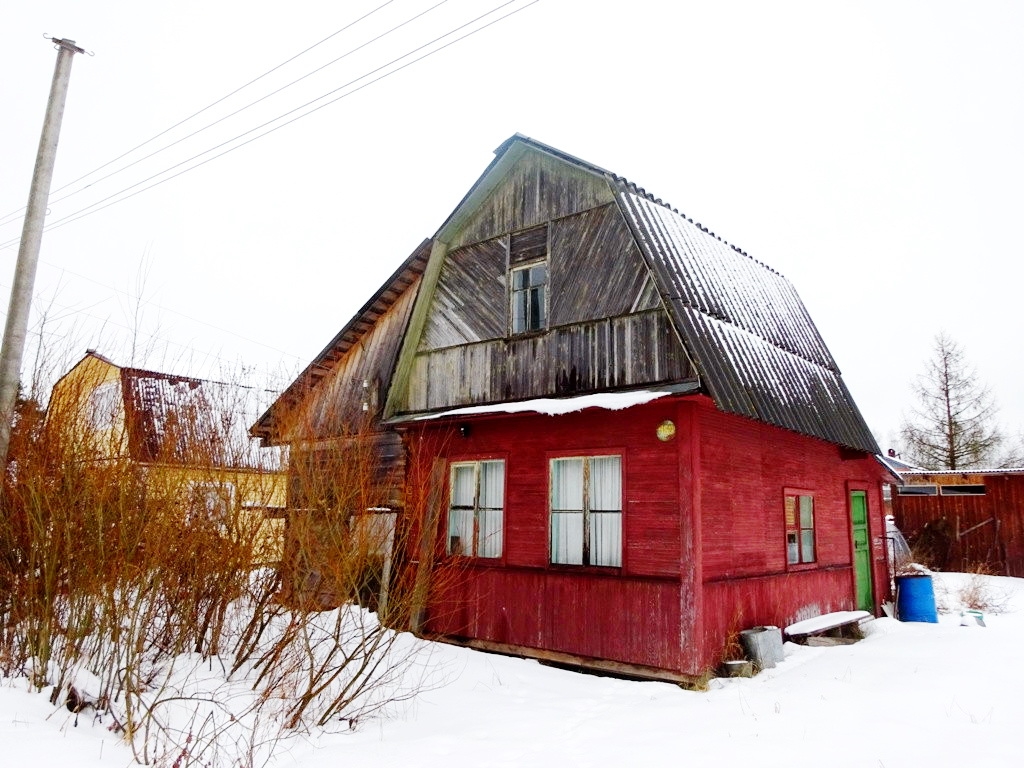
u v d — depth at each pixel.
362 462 8.34
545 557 10.09
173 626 7.64
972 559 22.44
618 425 9.66
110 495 6.65
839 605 12.51
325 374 15.18
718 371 8.78
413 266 13.73
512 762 5.81
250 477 7.91
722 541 9.38
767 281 13.38
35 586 6.67
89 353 8.25
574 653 9.48
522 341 10.95
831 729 6.33
